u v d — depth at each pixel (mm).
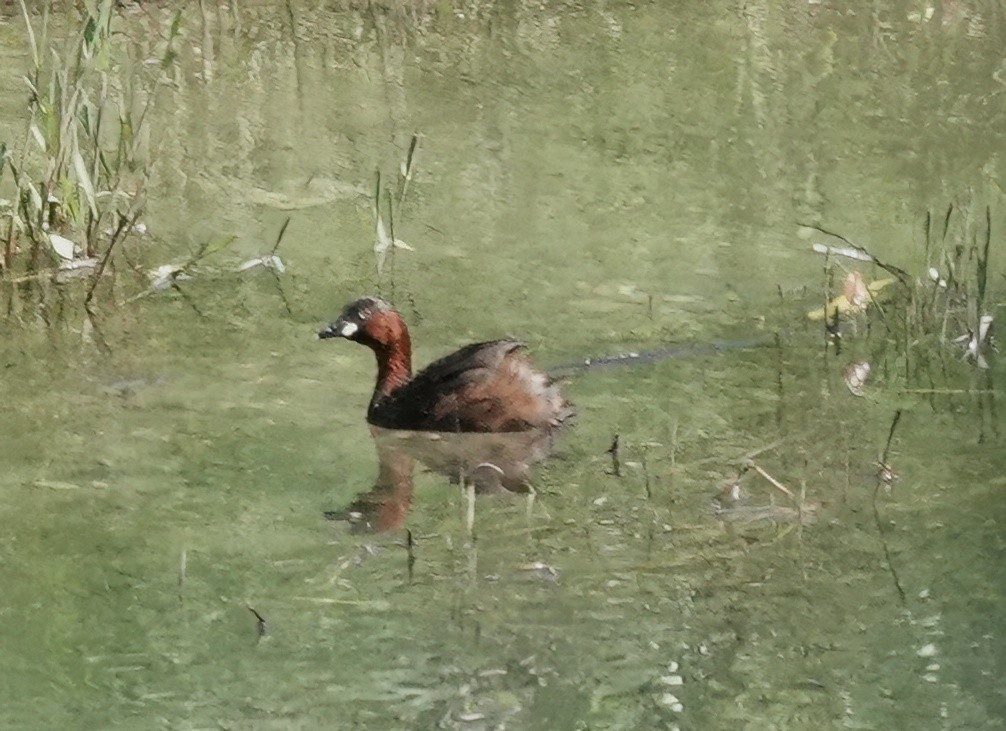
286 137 18750
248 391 12766
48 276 14898
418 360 13141
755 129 19328
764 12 24094
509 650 9250
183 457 11602
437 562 10188
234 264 15305
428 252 15664
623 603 9727
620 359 13320
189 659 9195
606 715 8633
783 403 12469
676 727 8547
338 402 12664
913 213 16625
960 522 10641
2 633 9438
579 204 16969
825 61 21938
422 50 22203
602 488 11164
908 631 9438
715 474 11320
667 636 9406
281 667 9102
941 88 20797
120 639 9367
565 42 22656
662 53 22234
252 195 17031
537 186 17438
